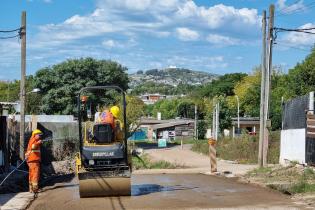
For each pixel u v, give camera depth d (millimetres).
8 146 24969
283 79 91125
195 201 14875
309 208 13438
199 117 118125
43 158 33719
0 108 28156
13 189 18859
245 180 21672
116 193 16031
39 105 67688
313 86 62500
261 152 28141
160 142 72438
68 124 38719
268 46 28297
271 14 28188
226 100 94688
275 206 13820
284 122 29625
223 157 44625
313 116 24391
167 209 13461
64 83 67188
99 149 15969
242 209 13320
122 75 69750
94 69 67938
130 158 16391
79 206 14273
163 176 24328
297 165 25516
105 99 66062
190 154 51844
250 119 92312
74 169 27984
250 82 107500
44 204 14781
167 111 141000
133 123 62906
